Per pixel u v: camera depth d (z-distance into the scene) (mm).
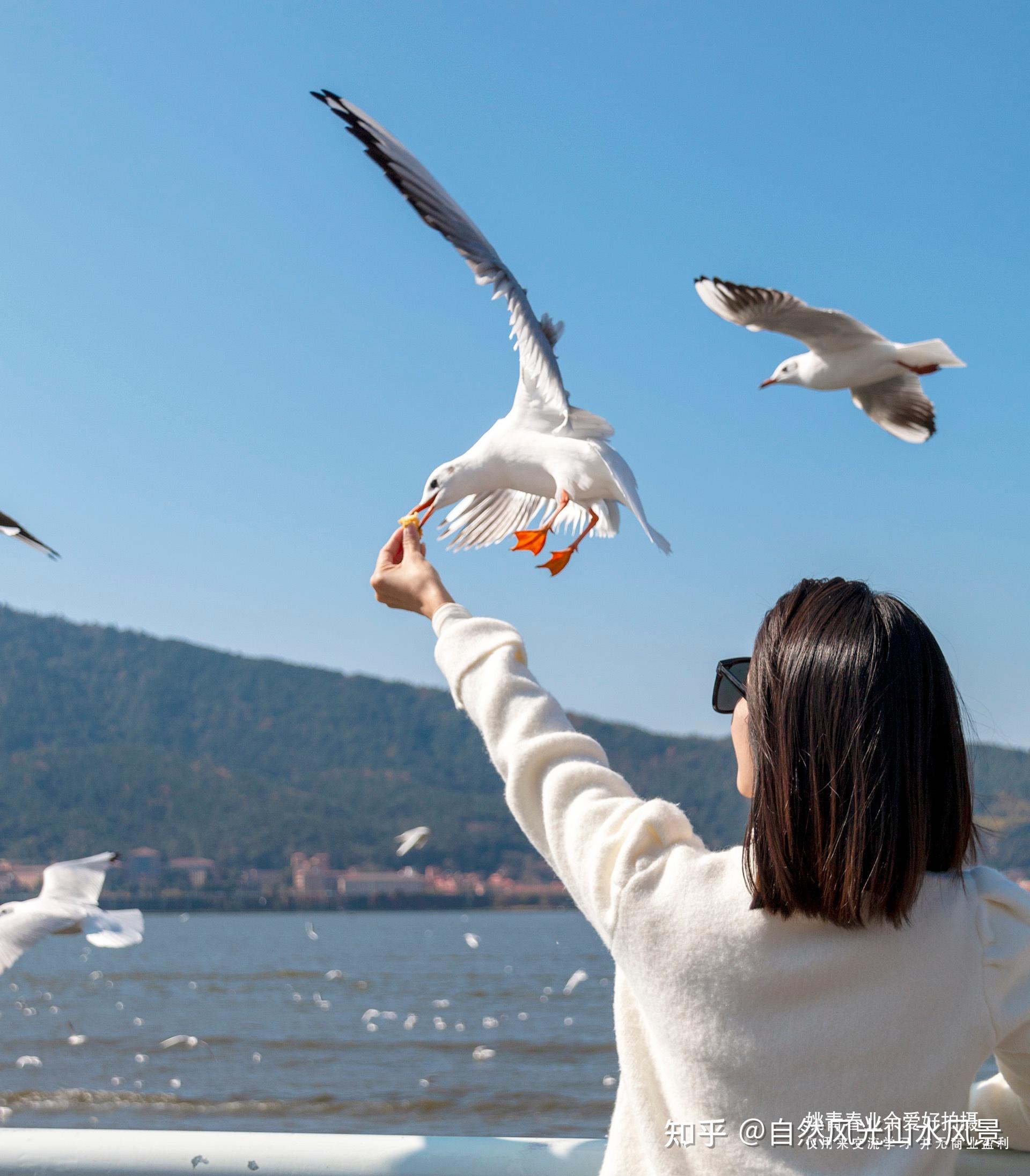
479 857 180750
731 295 6504
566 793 1438
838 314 6477
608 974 52656
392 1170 1565
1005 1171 1513
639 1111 1401
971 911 1368
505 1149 1570
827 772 1296
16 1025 31516
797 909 1305
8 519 2453
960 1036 1326
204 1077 22625
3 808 169375
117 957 71375
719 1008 1320
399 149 2844
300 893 164500
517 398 3588
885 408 7320
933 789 1350
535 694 1517
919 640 1357
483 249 3014
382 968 59438
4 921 2629
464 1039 28469
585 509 3586
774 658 1384
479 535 3766
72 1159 1577
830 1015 1300
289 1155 1569
